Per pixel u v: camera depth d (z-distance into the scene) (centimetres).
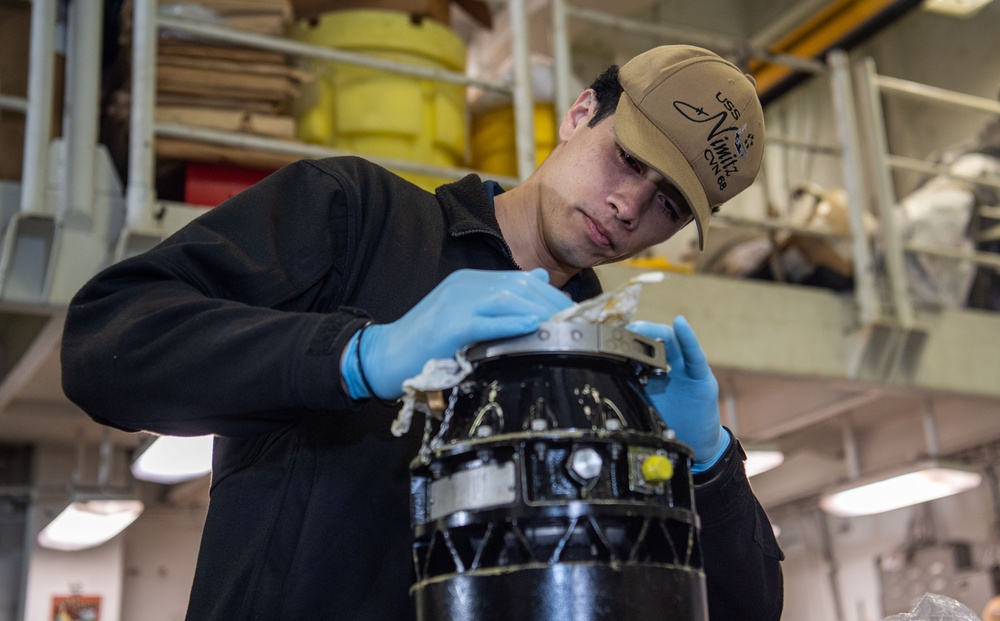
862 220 428
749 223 408
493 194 128
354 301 103
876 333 419
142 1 310
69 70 314
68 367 85
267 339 79
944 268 462
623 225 118
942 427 593
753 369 396
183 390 80
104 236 308
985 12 560
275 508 92
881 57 609
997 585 554
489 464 73
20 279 298
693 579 75
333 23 354
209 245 91
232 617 90
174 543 591
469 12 395
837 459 647
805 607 687
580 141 122
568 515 71
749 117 115
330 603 90
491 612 70
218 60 328
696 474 96
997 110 469
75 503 466
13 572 542
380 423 96
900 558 615
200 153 318
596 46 637
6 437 529
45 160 302
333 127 351
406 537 93
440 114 361
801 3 605
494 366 77
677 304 388
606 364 78
